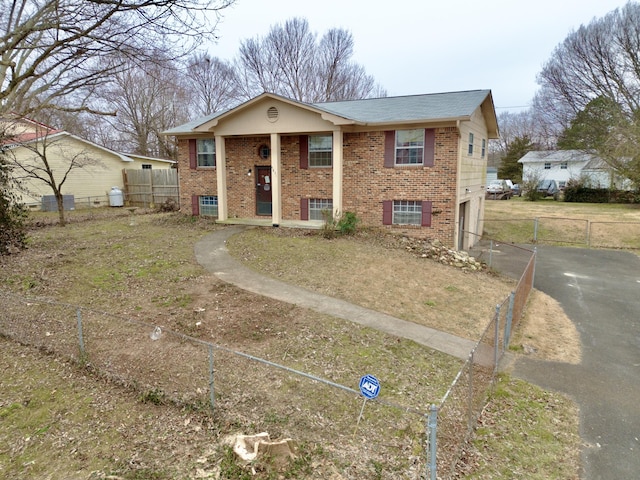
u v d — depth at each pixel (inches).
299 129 618.5
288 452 174.1
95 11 310.0
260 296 370.6
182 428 197.8
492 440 205.2
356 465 173.2
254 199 714.8
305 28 1585.9
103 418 204.1
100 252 489.1
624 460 194.5
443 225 594.9
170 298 360.2
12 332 288.8
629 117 1257.4
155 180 1032.8
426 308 374.3
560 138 1497.3
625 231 834.2
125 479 162.6
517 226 897.5
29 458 175.8
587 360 306.8
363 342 295.6
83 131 1417.3
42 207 903.1
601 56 1312.7
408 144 603.2
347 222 597.9
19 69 352.2
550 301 452.1
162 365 252.2
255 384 235.3
